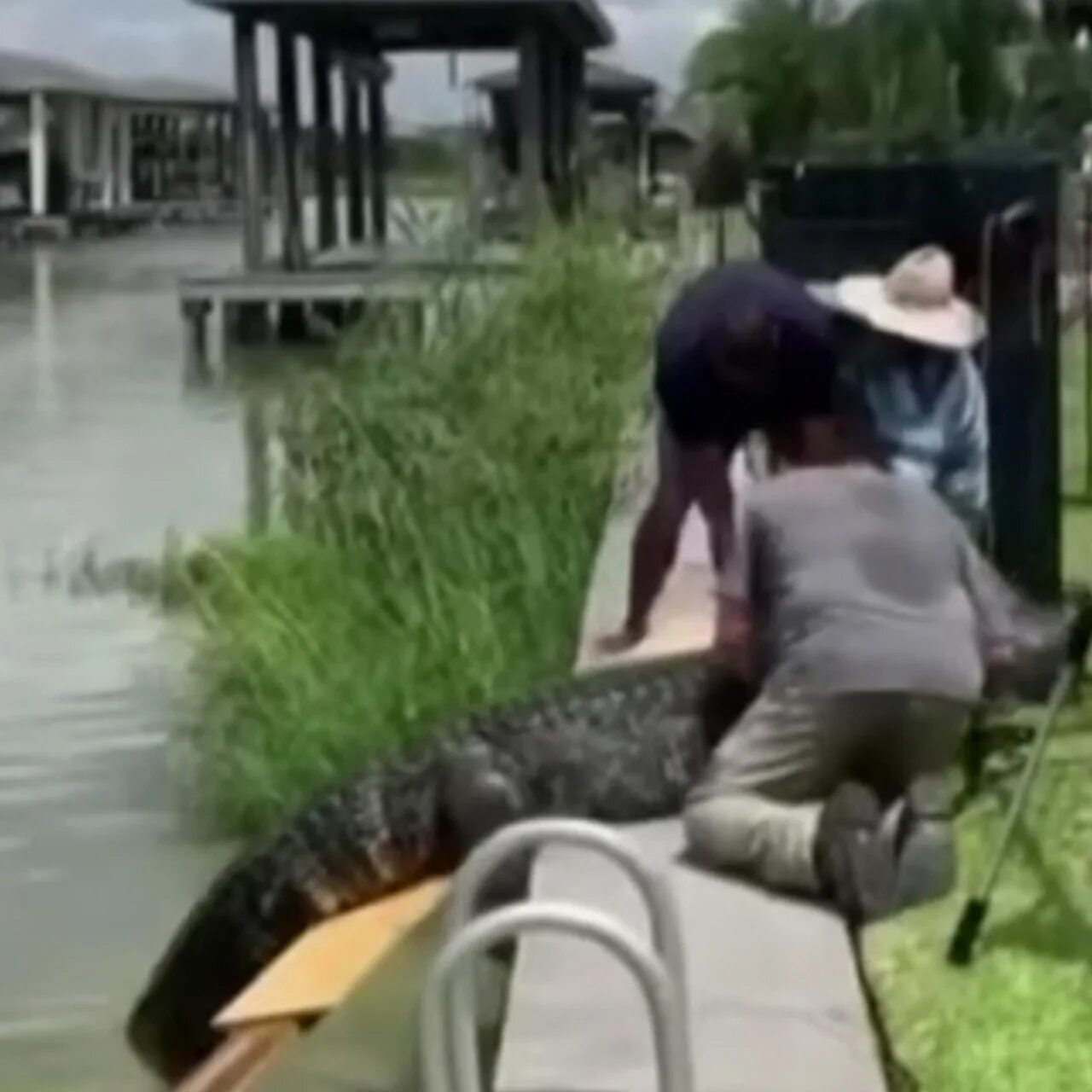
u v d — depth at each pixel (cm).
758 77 4138
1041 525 891
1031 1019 571
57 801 1219
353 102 4778
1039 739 674
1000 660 658
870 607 638
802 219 928
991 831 681
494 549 1238
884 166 921
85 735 1330
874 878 620
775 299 698
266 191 4475
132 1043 798
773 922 620
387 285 1633
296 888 756
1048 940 611
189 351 3906
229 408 3072
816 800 645
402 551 1259
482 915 517
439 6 4216
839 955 603
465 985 462
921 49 3747
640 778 716
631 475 1265
